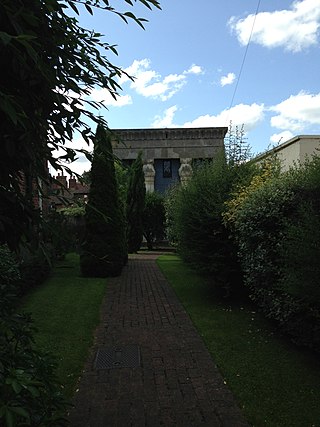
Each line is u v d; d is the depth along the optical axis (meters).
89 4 1.81
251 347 4.89
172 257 17.20
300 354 4.62
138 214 19.92
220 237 6.99
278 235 5.09
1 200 1.77
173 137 26.69
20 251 2.05
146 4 1.78
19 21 1.50
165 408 3.42
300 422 3.12
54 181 2.00
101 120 1.99
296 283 4.08
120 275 11.08
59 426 1.85
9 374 1.44
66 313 6.54
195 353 4.80
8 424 1.25
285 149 9.49
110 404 3.50
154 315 6.64
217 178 7.40
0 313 1.95
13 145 1.58
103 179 10.58
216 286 7.95
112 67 1.96
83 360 4.55
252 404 3.43
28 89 1.69
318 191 4.75
